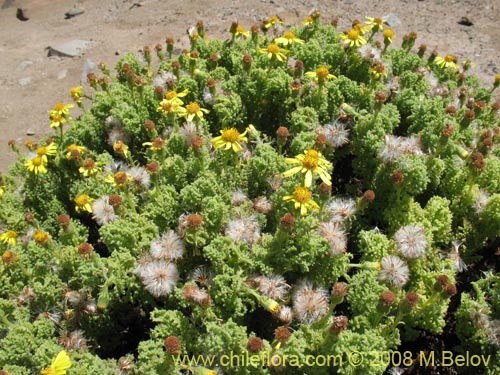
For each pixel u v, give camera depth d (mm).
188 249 348
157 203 366
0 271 365
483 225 388
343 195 424
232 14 869
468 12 823
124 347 356
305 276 339
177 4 937
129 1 994
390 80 486
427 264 356
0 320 321
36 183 444
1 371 275
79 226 396
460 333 342
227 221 349
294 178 349
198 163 380
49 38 928
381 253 343
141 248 342
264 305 302
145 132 461
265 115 485
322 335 288
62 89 775
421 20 813
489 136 406
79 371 285
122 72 531
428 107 429
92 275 326
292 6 864
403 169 368
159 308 341
